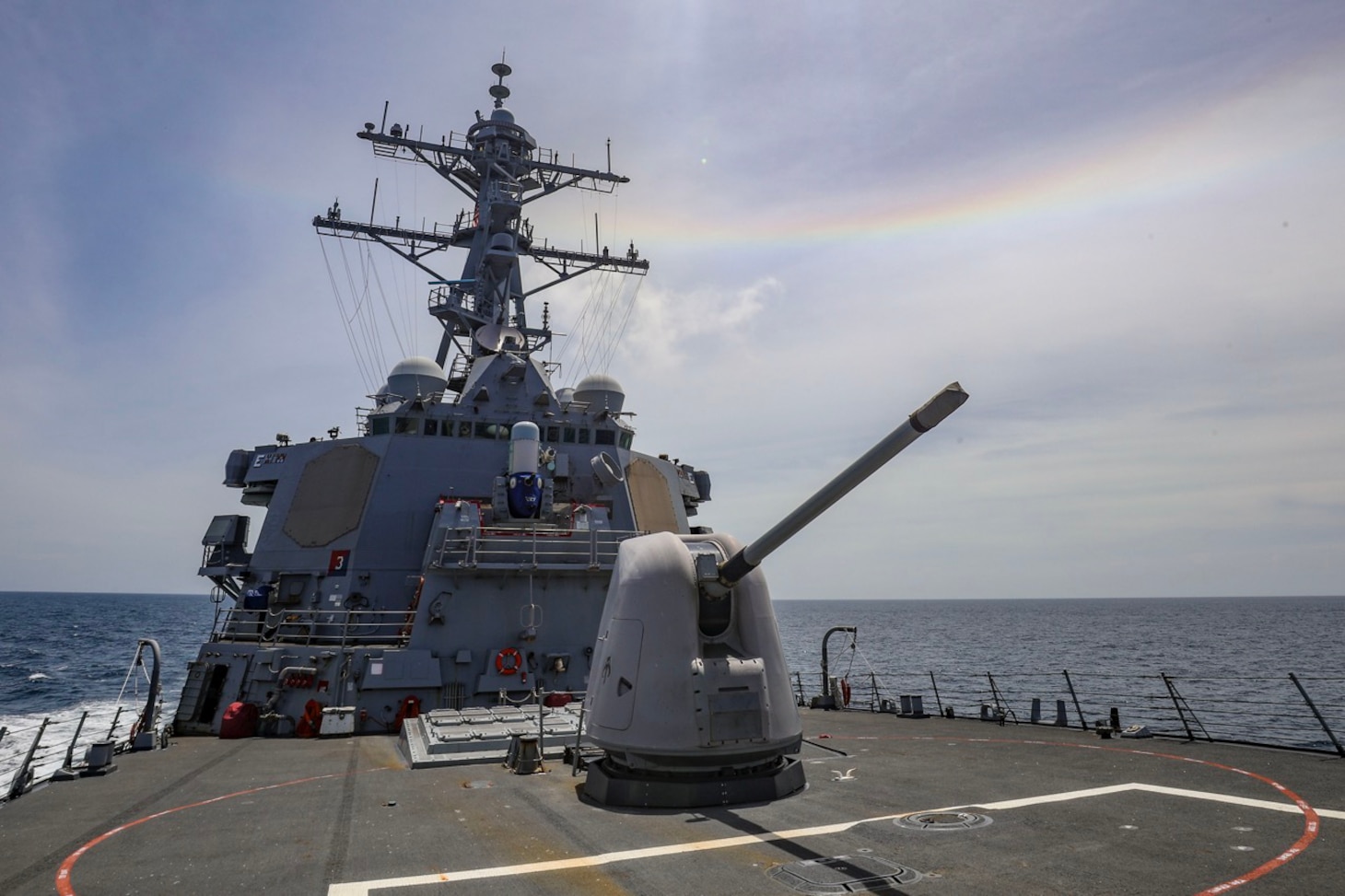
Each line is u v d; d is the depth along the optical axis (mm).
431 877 5781
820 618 184375
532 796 8320
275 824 7379
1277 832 6289
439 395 17766
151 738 12086
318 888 5621
